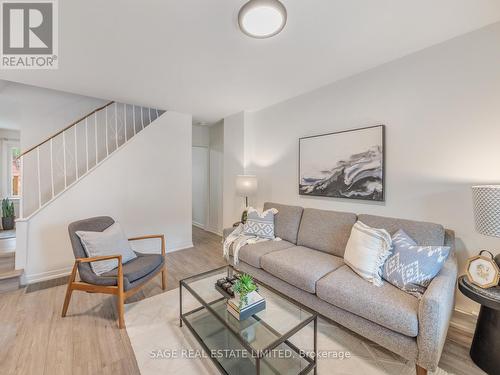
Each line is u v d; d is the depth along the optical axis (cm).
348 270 197
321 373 149
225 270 221
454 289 172
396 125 225
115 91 299
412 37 190
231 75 255
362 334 162
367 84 244
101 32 180
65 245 296
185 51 206
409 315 139
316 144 291
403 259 171
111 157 331
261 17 154
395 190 227
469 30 182
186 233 406
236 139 402
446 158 198
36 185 335
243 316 161
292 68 240
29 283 271
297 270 201
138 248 355
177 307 222
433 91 203
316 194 293
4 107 355
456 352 164
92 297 240
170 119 384
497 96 175
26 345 173
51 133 344
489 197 142
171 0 148
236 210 407
